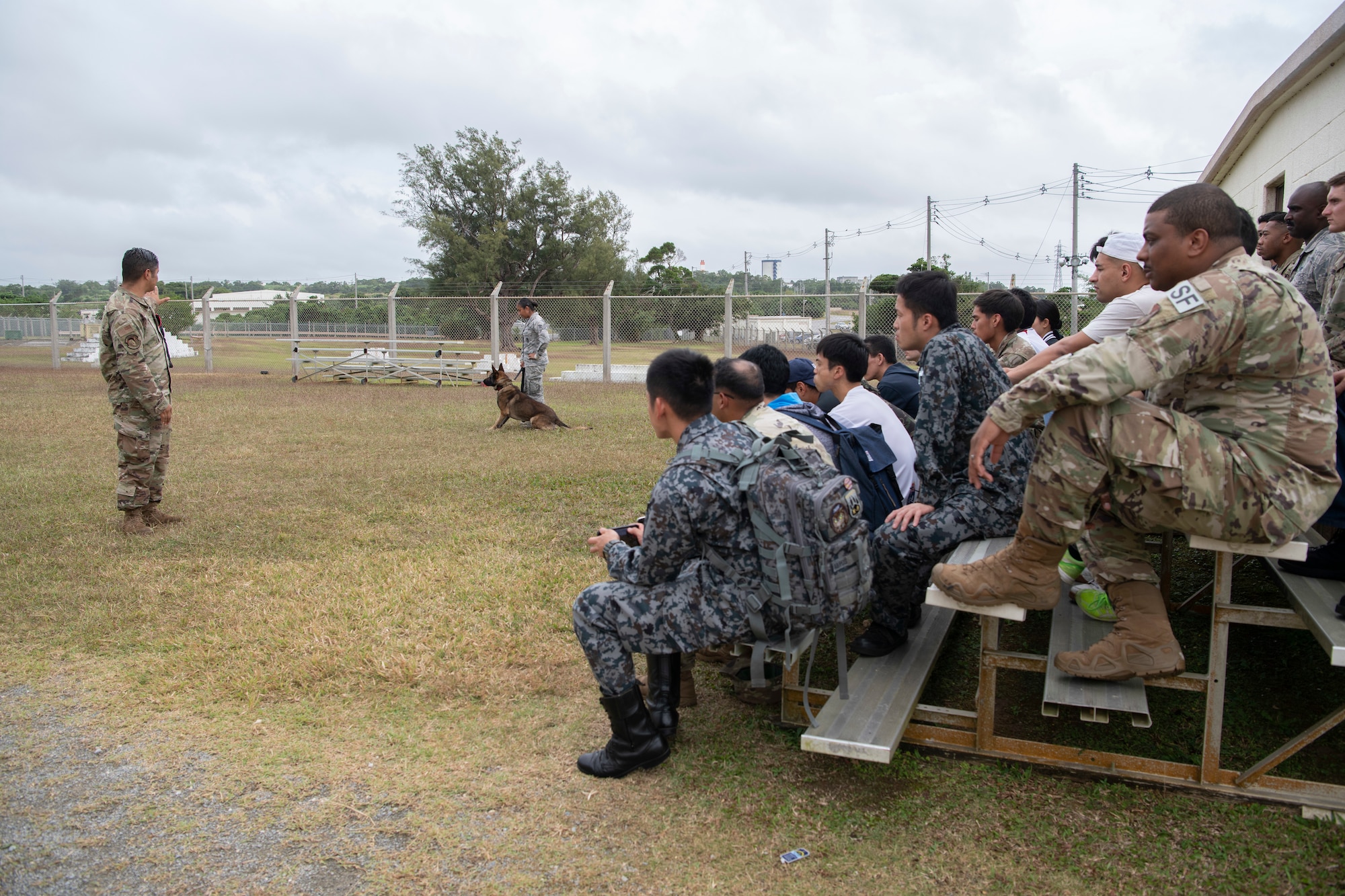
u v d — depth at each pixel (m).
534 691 3.25
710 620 2.49
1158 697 3.16
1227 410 2.21
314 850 2.31
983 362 2.94
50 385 15.30
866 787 2.60
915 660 2.96
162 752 2.82
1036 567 2.43
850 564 2.39
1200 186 2.25
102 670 3.43
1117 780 2.58
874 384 6.63
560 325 18.98
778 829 2.39
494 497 6.39
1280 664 3.37
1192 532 2.23
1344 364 2.98
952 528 2.86
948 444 2.91
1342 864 2.16
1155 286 2.40
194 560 4.79
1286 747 2.40
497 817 2.46
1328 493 2.19
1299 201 3.82
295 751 2.82
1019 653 2.66
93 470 7.20
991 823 2.40
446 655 3.52
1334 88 5.86
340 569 4.62
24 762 2.76
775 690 3.19
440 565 4.66
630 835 2.37
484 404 12.97
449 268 43.47
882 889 2.13
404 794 2.57
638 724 2.64
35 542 5.11
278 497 6.33
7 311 32.00
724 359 3.08
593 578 4.45
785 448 2.47
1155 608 2.48
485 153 42.56
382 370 16.80
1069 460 2.23
